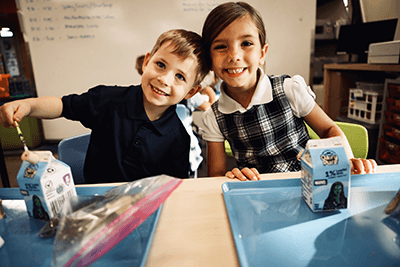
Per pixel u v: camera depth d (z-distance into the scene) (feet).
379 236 1.32
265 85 2.81
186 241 1.37
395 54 5.97
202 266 1.19
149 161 2.88
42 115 2.53
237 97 2.89
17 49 10.03
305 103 2.83
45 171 1.55
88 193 1.97
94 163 3.02
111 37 10.28
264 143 2.95
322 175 1.53
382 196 1.70
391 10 8.47
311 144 1.63
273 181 1.96
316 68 11.68
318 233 1.36
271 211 1.61
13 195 1.95
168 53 2.28
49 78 10.41
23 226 1.54
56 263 1.15
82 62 10.40
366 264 1.14
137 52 10.46
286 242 1.30
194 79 2.45
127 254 1.26
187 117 3.20
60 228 1.26
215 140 3.11
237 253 1.25
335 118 8.96
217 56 2.36
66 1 9.86
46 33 10.04
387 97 6.45
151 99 2.44
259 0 10.28
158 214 1.60
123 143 2.85
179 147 2.92
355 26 8.54
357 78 8.64
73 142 3.27
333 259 1.18
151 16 10.23
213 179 2.15
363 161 2.11
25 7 9.76
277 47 10.76
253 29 2.30
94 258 1.17
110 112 2.83
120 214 1.34
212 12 2.39
